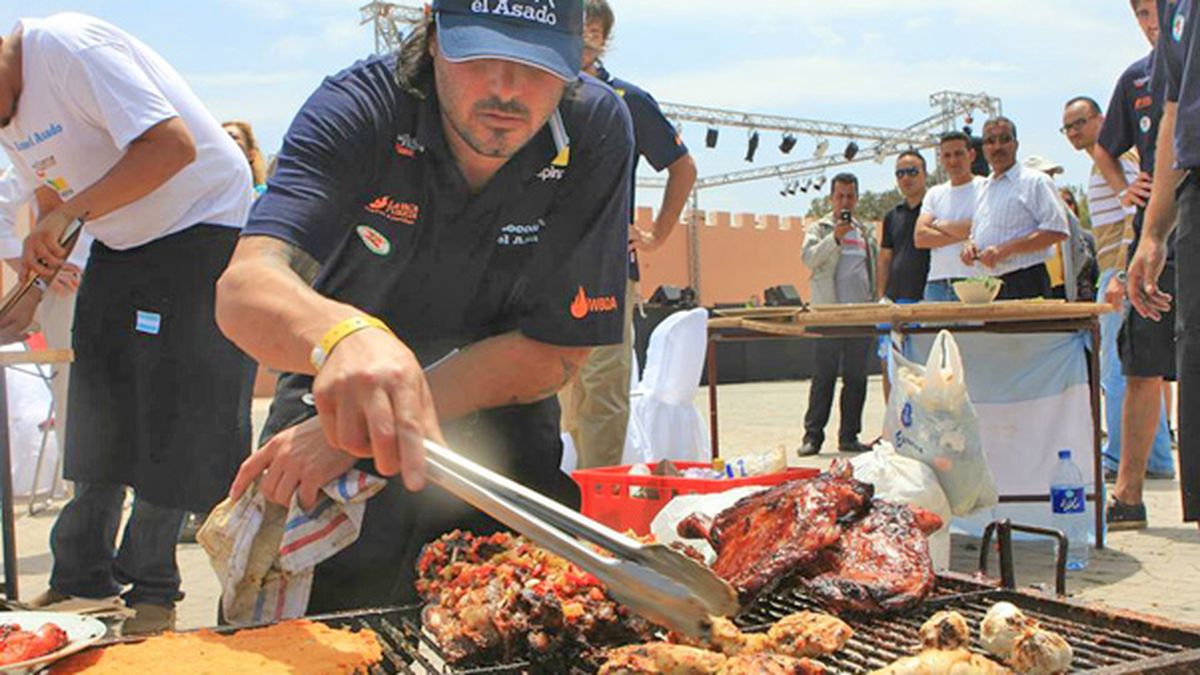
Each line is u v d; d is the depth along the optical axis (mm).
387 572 2773
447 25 2184
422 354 2818
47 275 3814
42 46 3771
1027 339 5469
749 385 20625
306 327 1850
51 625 1831
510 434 2965
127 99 3756
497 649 1858
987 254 7172
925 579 2059
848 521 2271
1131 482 5672
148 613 3971
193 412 3916
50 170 4035
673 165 5941
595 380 5441
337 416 1661
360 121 2387
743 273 28734
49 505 7559
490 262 2658
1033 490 5473
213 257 3934
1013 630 1794
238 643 1833
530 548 2186
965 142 7945
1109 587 4453
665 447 6137
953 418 4434
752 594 2023
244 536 2305
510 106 2223
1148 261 3826
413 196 2494
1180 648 1800
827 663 1825
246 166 4199
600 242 2682
